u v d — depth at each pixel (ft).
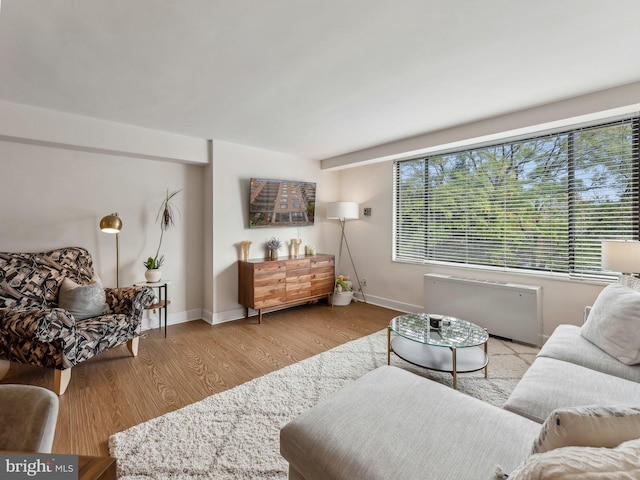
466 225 12.50
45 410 2.98
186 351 10.01
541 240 10.62
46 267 9.22
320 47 6.08
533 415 4.52
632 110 8.09
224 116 9.89
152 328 12.30
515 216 11.18
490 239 11.84
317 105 9.01
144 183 11.98
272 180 14.21
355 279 16.78
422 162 13.89
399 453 3.57
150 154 11.15
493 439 3.75
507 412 4.33
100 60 6.45
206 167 13.12
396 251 15.08
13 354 7.60
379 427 4.00
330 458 3.63
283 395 7.35
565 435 2.40
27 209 9.72
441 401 4.55
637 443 2.14
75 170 10.52
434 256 13.57
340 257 17.48
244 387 7.71
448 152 12.93
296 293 14.15
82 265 9.96
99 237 11.03
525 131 9.89
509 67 6.87
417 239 14.19
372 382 5.14
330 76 7.26
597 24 5.37
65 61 6.47
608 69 6.97
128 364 9.05
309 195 15.72
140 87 7.75
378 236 15.61
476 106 9.13
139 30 5.46
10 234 9.47
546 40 5.85
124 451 5.47
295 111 9.49
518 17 5.19
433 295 12.71
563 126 9.58
